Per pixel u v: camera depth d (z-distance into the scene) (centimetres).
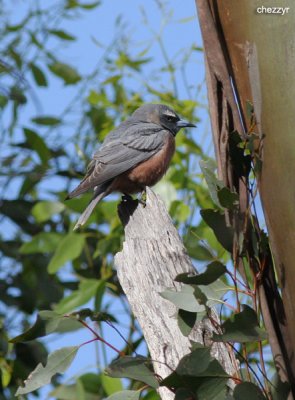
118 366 759
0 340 1380
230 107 787
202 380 707
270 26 700
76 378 1182
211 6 805
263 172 710
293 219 676
